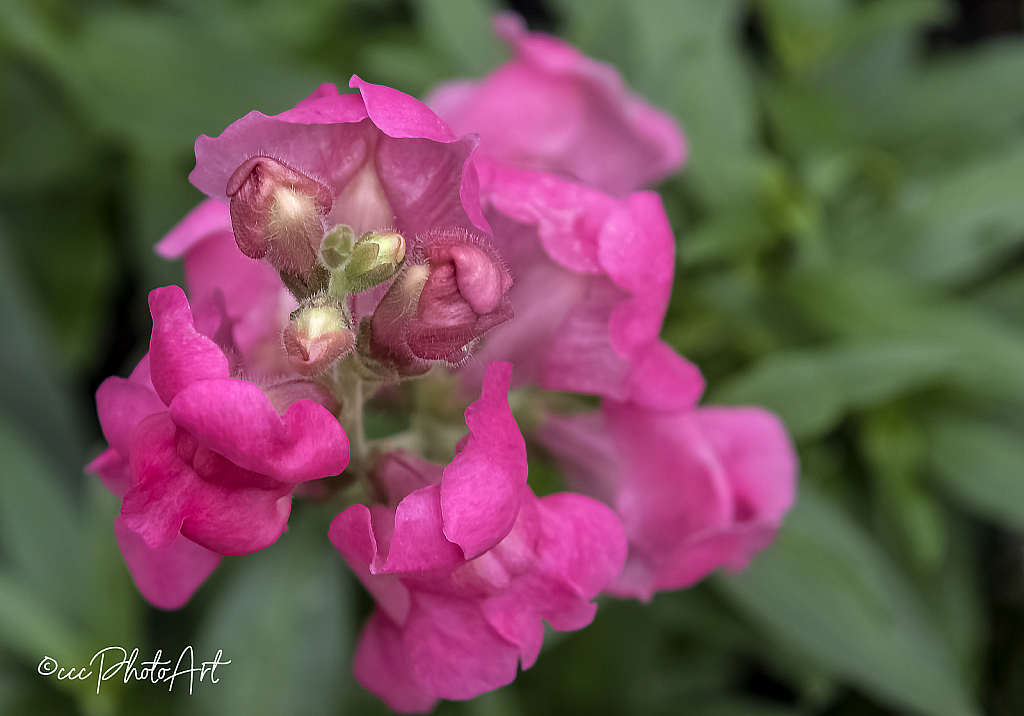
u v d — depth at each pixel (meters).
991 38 0.56
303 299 0.25
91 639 0.30
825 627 0.31
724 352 0.38
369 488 0.25
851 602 0.31
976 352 0.33
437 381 0.27
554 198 0.26
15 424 0.37
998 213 0.37
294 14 0.43
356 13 0.50
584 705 0.33
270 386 0.25
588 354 0.26
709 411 0.28
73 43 0.39
